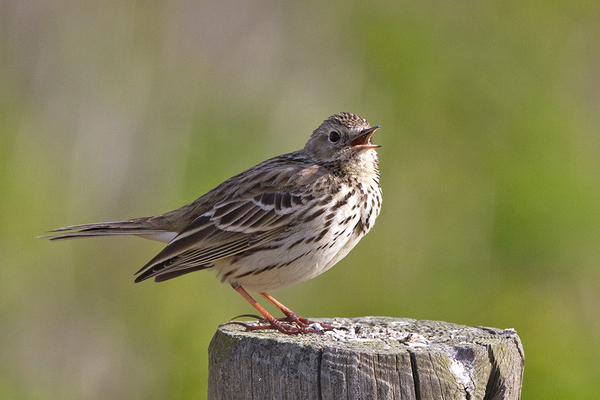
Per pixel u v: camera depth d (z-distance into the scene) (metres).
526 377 14.22
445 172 16.53
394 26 17.70
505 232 15.59
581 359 14.32
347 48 18.28
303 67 18.44
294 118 17.73
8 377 15.32
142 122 17.62
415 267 15.75
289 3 18.91
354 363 6.40
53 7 18.39
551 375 14.17
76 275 15.76
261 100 17.89
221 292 15.19
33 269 15.80
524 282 15.41
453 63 17.50
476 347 6.74
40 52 18.16
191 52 18.45
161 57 18.34
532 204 15.52
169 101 17.88
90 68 18.19
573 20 18.06
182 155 17.05
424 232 16.05
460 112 16.98
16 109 17.52
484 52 17.58
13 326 15.58
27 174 16.80
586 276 15.32
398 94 17.12
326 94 17.97
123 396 14.98
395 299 15.41
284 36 18.75
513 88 17.23
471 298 15.34
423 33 17.59
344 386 6.39
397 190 16.41
